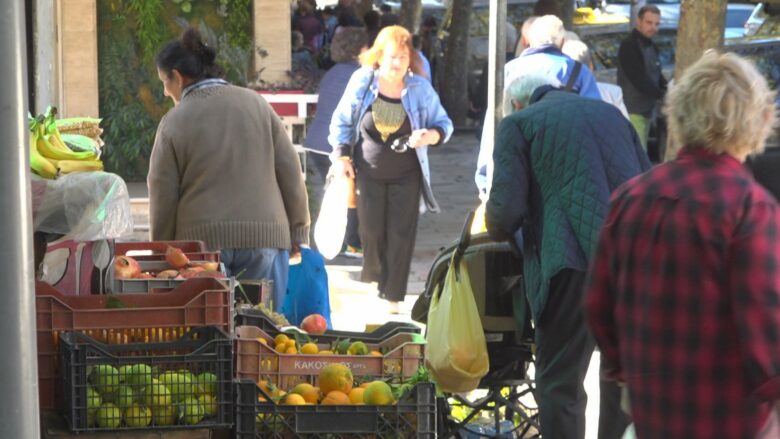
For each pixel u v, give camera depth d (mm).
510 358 8133
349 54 14469
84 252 6863
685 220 4738
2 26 3982
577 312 7355
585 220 7258
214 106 8414
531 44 10195
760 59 21516
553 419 7480
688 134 4891
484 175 11359
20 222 4039
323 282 9297
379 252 12000
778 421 4719
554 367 7480
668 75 25375
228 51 16250
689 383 4703
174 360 6191
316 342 7320
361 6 26766
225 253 8352
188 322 6504
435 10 32906
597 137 7422
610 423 7410
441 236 16547
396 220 11867
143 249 7926
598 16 29625
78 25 16047
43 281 6477
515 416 9102
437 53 28953
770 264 4598
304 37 26078
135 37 16516
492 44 11180
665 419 4746
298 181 8711
